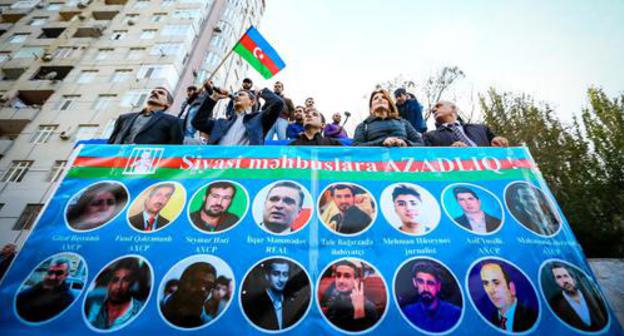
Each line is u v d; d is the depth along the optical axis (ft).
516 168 6.46
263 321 4.50
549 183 36.24
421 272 5.01
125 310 4.59
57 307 4.61
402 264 5.10
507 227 5.54
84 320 4.50
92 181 6.18
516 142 41.75
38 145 47.01
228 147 6.84
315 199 5.94
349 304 4.67
